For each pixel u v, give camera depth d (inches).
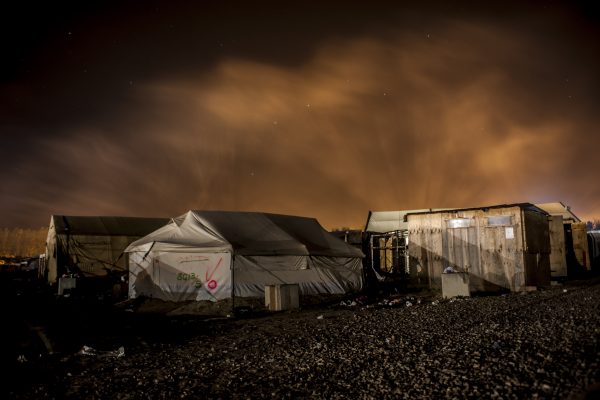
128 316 652.7
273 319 574.2
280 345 390.6
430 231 861.2
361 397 241.0
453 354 306.8
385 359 312.0
